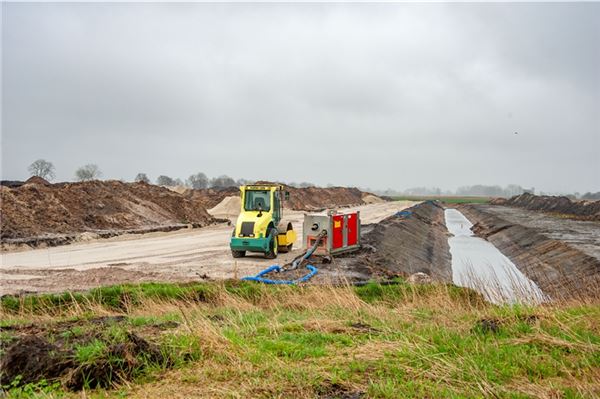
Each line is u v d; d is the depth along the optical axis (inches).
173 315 346.0
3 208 973.2
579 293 390.6
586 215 2426.2
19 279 561.9
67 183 1348.4
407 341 251.3
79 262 728.3
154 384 198.7
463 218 3186.5
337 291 430.0
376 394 191.2
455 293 441.4
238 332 269.7
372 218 2028.8
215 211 2071.9
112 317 317.1
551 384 203.6
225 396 187.5
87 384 193.0
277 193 791.1
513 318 302.7
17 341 221.1
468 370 216.5
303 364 221.5
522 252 1343.5
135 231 1163.3
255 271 653.3
